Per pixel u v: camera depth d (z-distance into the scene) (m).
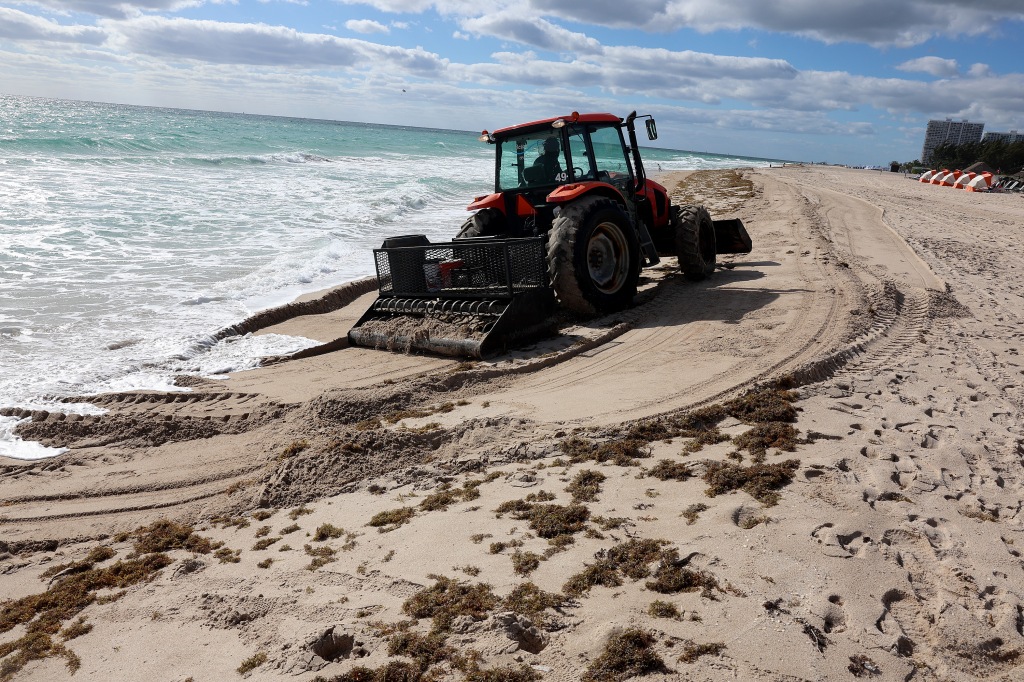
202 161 23.42
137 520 4.05
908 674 2.39
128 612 3.12
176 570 3.41
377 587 3.07
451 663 2.49
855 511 3.49
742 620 2.65
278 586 3.18
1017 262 12.38
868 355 6.33
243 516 4.05
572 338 7.07
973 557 3.12
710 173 34.66
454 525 3.58
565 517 3.53
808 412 4.88
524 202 8.46
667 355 6.43
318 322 8.29
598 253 7.84
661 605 2.75
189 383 6.01
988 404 5.23
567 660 2.48
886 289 8.70
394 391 5.52
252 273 10.04
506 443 4.64
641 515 3.54
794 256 11.12
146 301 8.38
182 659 2.74
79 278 9.09
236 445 4.96
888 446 4.36
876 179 38.06
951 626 2.65
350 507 4.00
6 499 4.28
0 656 2.88
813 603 2.74
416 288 7.60
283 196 17.56
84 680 2.67
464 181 26.56
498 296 7.01
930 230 15.29
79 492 4.37
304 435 4.96
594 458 4.31
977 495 3.77
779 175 34.34
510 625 2.65
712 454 4.26
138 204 14.34
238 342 7.27
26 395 5.58
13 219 11.89
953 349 6.69
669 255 9.98
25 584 3.46
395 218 16.17
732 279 9.68
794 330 6.96
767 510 3.51
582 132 8.31
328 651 2.71
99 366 6.25
